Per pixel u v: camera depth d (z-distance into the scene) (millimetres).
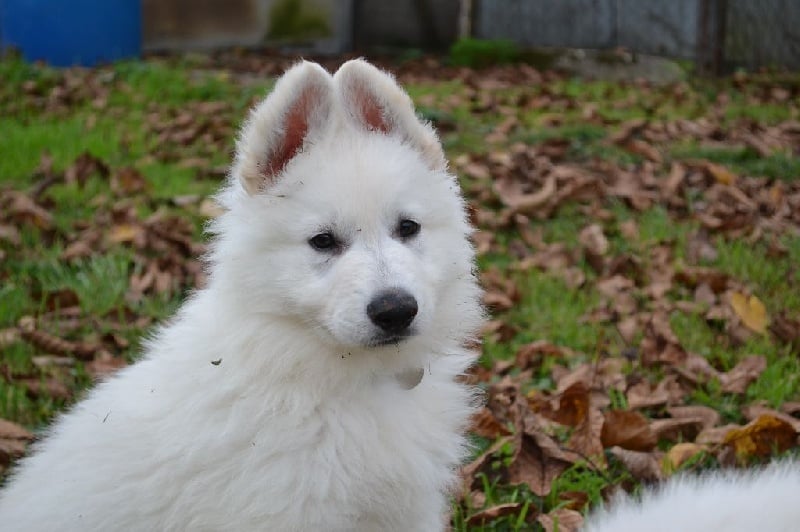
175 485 1044
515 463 1266
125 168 2205
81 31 3605
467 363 1140
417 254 1075
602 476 1260
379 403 1070
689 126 2756
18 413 1364
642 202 2096
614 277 1720
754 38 3650
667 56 3812
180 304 1608
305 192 1058
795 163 2389
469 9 4168
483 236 1890
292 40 4172
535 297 1667
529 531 1201
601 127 2744
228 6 4137
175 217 1936
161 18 4113
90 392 1182
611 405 1393
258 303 1058
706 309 1619
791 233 1932
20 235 1820
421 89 3324
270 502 1026
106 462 1059
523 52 3967
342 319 1033
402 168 1076
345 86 1095
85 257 1756
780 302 1642
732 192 2133
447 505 1190
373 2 4301
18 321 1559
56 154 2369
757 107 3117
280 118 1075
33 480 1082
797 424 1296
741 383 1409
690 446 1282
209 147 2557
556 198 2070
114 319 1578
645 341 1505
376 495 1060
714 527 1061
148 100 3070
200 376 1058
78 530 1051
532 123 2836
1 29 3572
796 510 1067
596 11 3930
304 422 1046
